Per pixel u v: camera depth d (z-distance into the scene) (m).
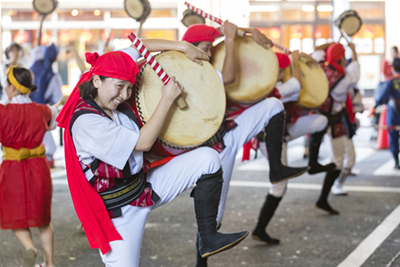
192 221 4.58
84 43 10.93
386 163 7.66
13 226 3.02
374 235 4.01
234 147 2.88
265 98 2.95
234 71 2.62
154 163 2.28
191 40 2.66
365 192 5.68
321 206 4.77
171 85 2.05
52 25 10.94
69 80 10.87
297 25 11.68
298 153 8.84
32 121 3.08
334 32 11.64
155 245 3.86
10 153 3.07
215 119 2.27
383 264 3.31
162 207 5.17
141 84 2.14
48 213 3.13
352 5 12.17
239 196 5.59
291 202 5.28
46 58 5.62
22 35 10.98
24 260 3.01
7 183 3.02
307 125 3.60
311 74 3.54
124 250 2.08
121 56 1.94
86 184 2.03
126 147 1.96
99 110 1.98
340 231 4.15
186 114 2.21
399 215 4.63
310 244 3.82
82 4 10.90
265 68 2.85
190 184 2.25
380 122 9.31
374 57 12.42
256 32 2.88
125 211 2.10
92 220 2.02
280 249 3.72
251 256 3.58
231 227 4.34
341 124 4.59
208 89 2.27
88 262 3.45
